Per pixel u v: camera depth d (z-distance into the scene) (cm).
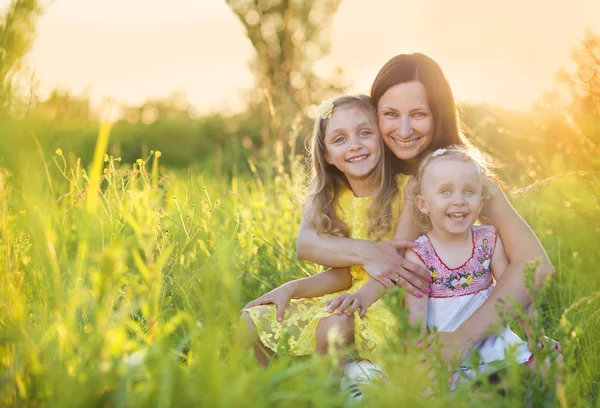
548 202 445
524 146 506
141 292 229
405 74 298
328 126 306
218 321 224
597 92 359
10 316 215
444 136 305
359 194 312
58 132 429
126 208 374
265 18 1171
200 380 175
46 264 297
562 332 213
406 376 197
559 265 361
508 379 211
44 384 189
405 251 288
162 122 1275
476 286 275
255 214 467
